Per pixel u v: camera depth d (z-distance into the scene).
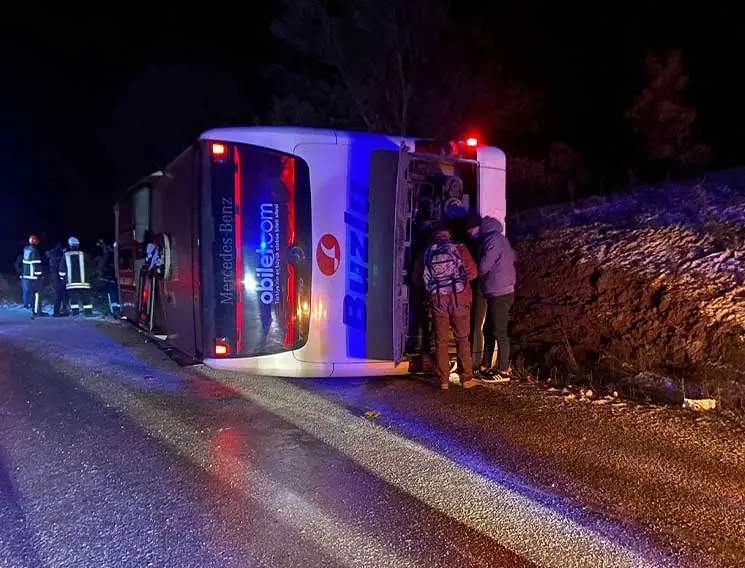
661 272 8.71
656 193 11.83
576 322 8.76
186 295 7.30
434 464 5.15
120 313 13.00
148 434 5.85
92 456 5.31
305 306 6.85
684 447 5.44
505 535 4.06
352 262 6.93
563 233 11.12
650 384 6.95
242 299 6.70
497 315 7.45
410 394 7.08
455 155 7.33
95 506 4.42
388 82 15.32
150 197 9.94
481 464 5.14
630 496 4.57
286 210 6.76
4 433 5.88
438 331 7.09
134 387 7.54
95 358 9.32
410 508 4.41
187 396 7.12
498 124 14.95
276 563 3.74
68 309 15.89
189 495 4.59
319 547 3.91
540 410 6.44
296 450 5.45
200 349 6.79
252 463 5.17
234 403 6.84
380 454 5.36
